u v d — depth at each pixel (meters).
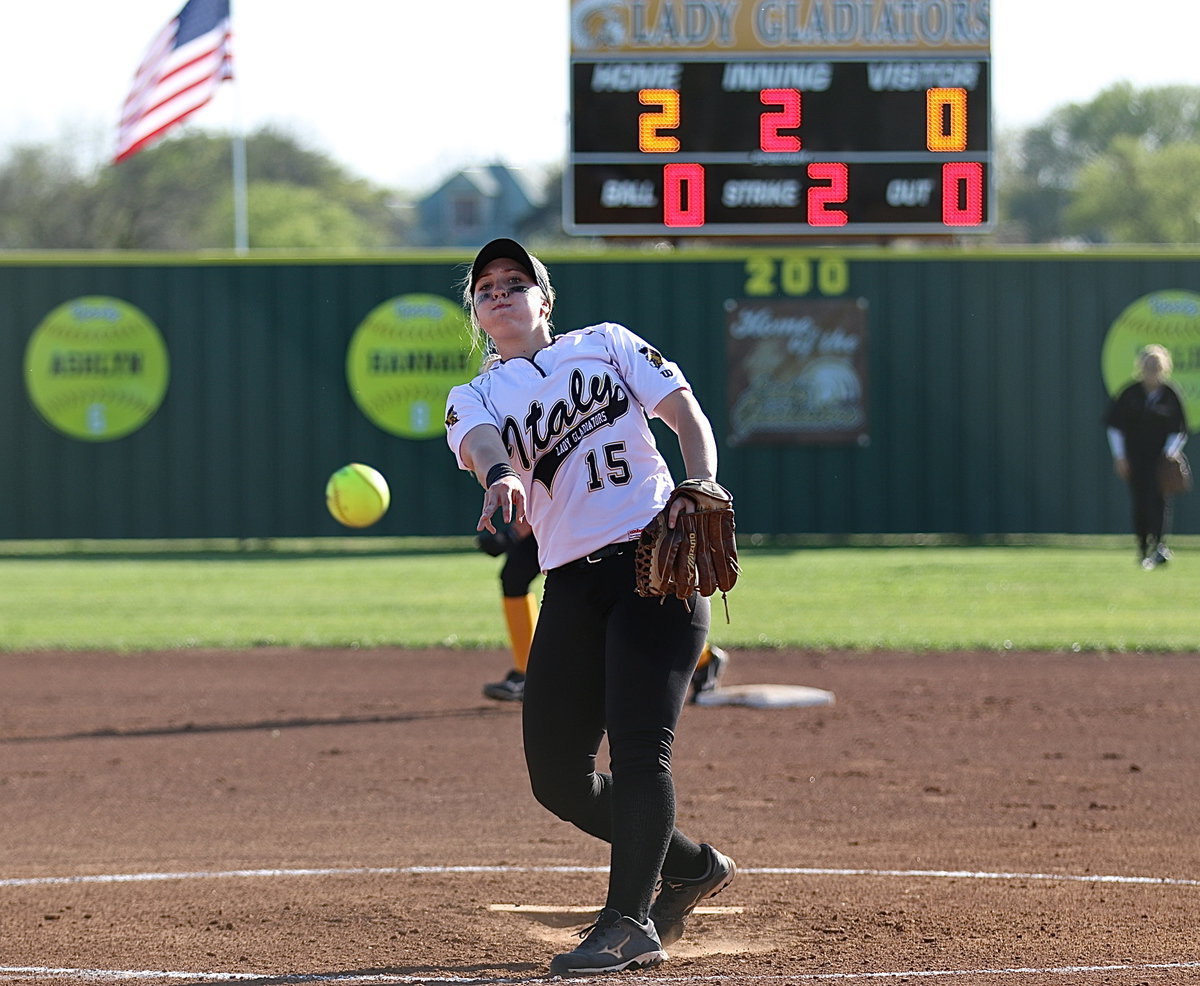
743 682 36.34
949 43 61.69
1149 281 72.44
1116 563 63.38
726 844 21.30
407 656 41.19
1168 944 16.03
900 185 62.09
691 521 14.34
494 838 21.83
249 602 52.81
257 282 73.00
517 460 15.11
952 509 72.75
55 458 73.19
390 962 15.57
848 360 72.31
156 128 73.00
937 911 17.50
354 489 22.28
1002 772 26.45
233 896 18.47
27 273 72.94
